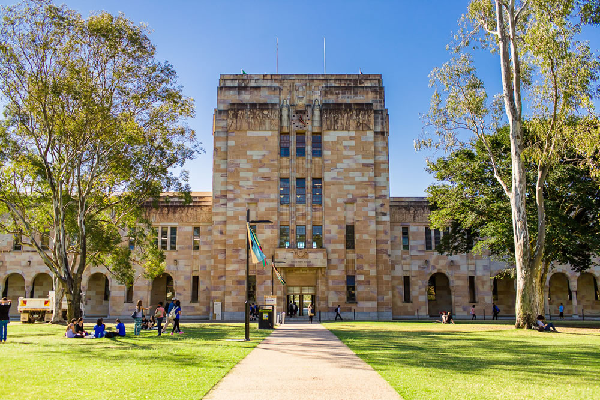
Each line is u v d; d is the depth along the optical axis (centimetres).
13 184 4038
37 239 6156
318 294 5522
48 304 4562
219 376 1407
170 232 6141
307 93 6031
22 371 1441
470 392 1195
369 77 6159
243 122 5809
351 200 5700
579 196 4047
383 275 5678
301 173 5775
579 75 3198
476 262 6150
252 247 3016
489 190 4356
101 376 1378
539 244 3544
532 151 3544
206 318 5884
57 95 3378
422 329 3634
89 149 3797
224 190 5766
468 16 3825
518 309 3594
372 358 1845
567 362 1783
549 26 3253
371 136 5809
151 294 6319
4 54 3391
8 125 3800
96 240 4094
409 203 6338
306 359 1817
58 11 3522
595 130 3122
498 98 3947
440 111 3906
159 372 1459
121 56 3734
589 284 6725
